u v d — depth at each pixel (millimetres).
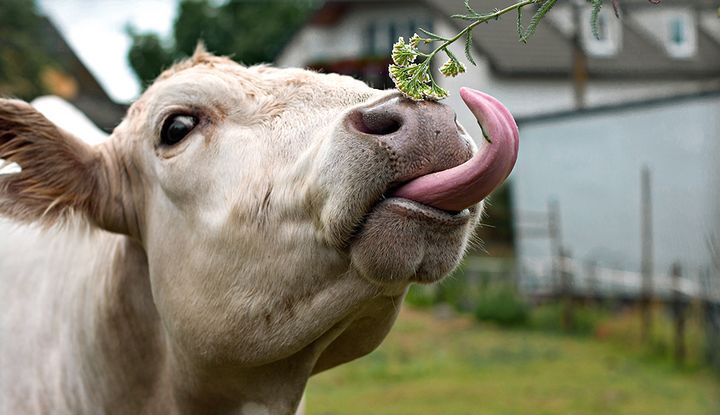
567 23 25688
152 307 2996
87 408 3139
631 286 16578
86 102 28797
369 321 2617
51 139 2889
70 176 2936
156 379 2998
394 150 2160
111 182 2955
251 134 2539
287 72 2682
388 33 29469
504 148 2070
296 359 2648
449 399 9219
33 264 3494
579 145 18719
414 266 2189
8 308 3447
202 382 2756
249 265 2479
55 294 3342
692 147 17672
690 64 26062
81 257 3314
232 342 2539
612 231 18453
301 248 2379
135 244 3014
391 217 2178
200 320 2594
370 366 10953
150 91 2912
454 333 13820
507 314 14758
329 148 2248
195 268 2607
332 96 2547
